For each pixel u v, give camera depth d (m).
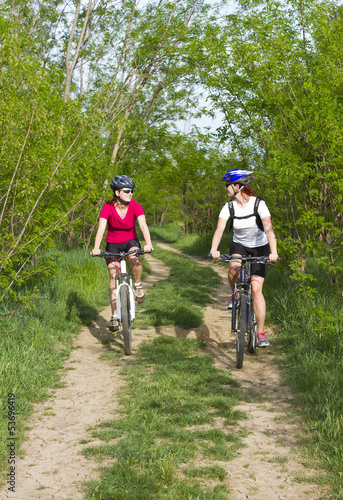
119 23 13.10
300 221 6.00
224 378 4.34
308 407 3.61
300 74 7.32
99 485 2.57
